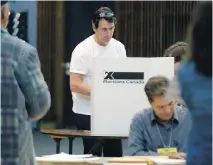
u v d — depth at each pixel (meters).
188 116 7.10
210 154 4.87
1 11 5.69
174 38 19.14
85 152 9.01
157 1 19.20
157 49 19.27
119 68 8.12
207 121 4.80
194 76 4.81
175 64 8.06
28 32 19.16
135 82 8.11
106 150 8.91
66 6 20.12
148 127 7.13
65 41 20.22
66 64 20.20
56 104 20.20
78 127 9.19
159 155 6.77
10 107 5.46
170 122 7.12
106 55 9.12
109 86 8.15
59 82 20.19
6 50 5.50
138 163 6.29
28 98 5.58
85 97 9.07
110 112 8.17
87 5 20.17
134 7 19.34
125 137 8.00
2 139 5.44
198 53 4.76
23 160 5.55
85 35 20.23
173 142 7.10
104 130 8.18
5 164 5.45
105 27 8.95
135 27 19.36
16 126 5.47
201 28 4.73
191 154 4.98
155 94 6.83
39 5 19.62
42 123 19.81
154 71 8.05
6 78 5.47
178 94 5.07
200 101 4.79
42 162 6.54
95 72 8.15
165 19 19.20
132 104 8.14
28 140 5.63
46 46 19.97
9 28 16.22
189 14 18.97
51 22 19.91
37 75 5.61
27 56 5.55
